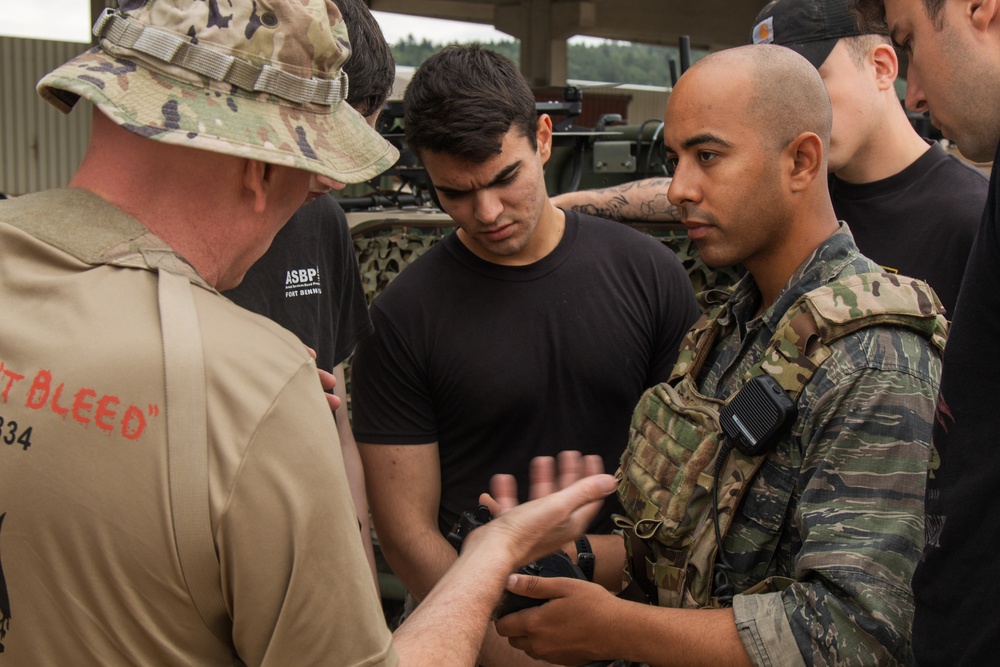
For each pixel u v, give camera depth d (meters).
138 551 1.02
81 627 1.04
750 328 1.66
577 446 2.21
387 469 2.21
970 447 1.22
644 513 1.66
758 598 1.47
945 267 2.30
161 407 1.03
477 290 2.21
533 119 2.11
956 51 1.32
